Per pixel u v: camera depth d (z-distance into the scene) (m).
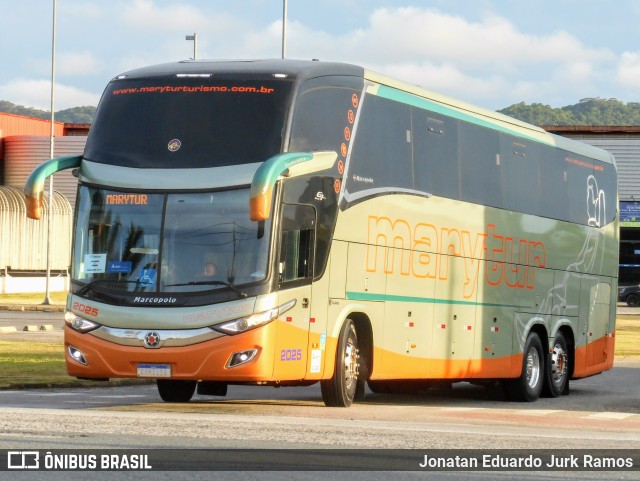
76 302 17.22
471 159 22.34
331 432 14.72
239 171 16.92
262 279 16.64
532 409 21.69
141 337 16.78
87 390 22.81
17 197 78.12
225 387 19.05
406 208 19.98
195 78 17.62
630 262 110.94
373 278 19.03
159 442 13.18
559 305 26.02
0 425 14.59
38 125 100.75
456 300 21.72
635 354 40.66
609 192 29.05
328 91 18.02
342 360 18.41
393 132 19.69
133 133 17.55
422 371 20.58
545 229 25.39
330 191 17.86
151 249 16.98
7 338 37.72
